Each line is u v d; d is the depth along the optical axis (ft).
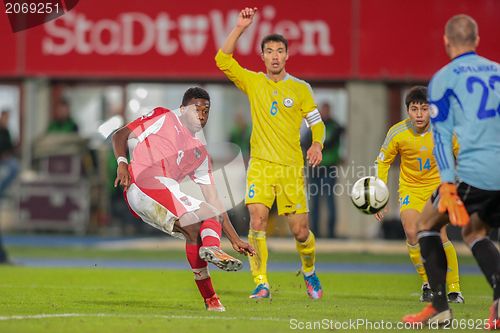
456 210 70.74
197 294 108.17
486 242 74.38
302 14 203.21
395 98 212.43
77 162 217.15
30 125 227.81
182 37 206.39
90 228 219.82
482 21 199.00
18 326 74.02
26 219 217.56
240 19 104.22
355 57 204.13
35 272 141.59
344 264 166.61
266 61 104.32
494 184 72.23
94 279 131.23
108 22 208.23
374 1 203.92
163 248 196.75
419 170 103.71
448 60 203.10
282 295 108.27
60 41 209.67
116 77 208.85
